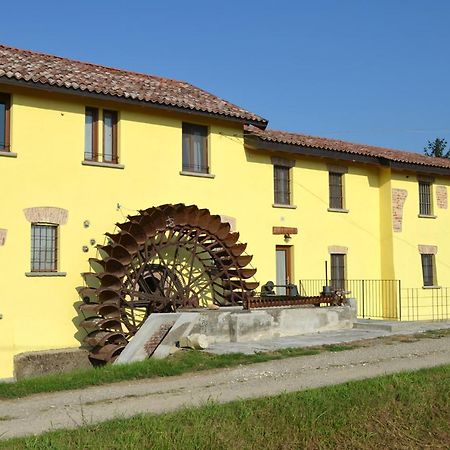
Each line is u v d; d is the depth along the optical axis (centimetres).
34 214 1583
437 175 2528
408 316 2364
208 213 1739
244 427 880
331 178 2286
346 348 1479
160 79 2072
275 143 2039
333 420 934
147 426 850
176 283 1744
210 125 1931
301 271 2142
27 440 802
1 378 1488
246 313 1639
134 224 1592
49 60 1795
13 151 1567
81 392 1106
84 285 1645
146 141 1792
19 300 1539
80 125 1680
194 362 1320
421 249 2444
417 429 973
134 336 1511
